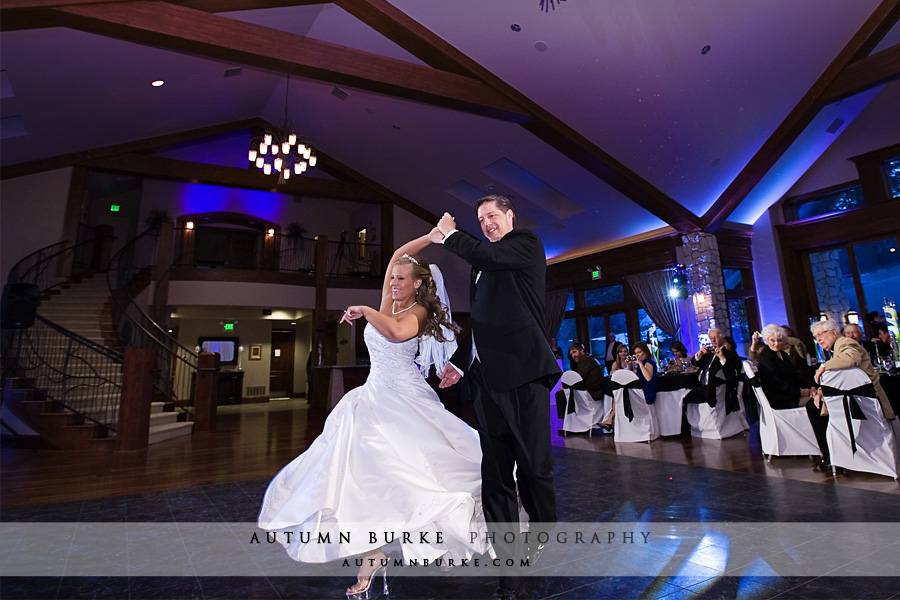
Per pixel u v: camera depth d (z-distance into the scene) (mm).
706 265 8945
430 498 1615
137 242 12547
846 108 8172
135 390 5590
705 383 5547
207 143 12586
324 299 12180
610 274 10594
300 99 10625
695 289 9102
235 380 14789
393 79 6367
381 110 9898
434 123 9617
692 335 9172
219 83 9547
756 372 4312
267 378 15883
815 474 3508
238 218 14438
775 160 7859
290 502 1632
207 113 10750
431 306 1943
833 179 9039
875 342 6043
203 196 14133
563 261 11562
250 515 2814
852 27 6109
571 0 5680
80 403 6547
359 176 13062
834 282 9031
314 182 12695
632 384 5500
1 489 3592
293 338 17109
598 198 9492
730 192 8406
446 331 2043
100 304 9195
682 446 5000
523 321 1680
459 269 13656
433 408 1879
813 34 6039
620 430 5523
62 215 10047
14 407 5926
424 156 10914
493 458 1673
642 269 10008
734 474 3574
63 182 10188
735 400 5551
